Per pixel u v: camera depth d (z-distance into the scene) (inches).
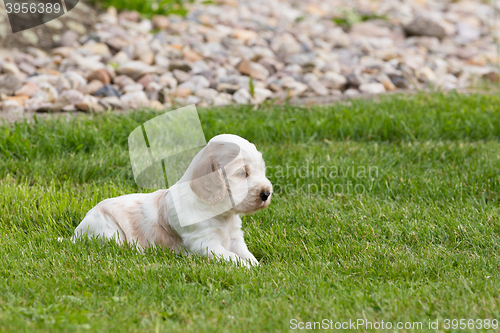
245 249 199.0
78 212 229.3
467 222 215.5
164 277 173.9
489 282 168.6
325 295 160.6
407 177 267.1
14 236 210.1
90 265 181.5
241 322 145.5
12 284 165.6
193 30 552.4
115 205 201.6
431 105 383.2
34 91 391.5
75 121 335.3
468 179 260.5
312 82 439.8
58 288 164.7
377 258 193.3
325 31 601.6
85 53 472.7
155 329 139.5
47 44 497.4
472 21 681.6
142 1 599.5
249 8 668.1
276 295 161.0
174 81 426.9
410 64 496.7
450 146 307.1
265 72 464.4
